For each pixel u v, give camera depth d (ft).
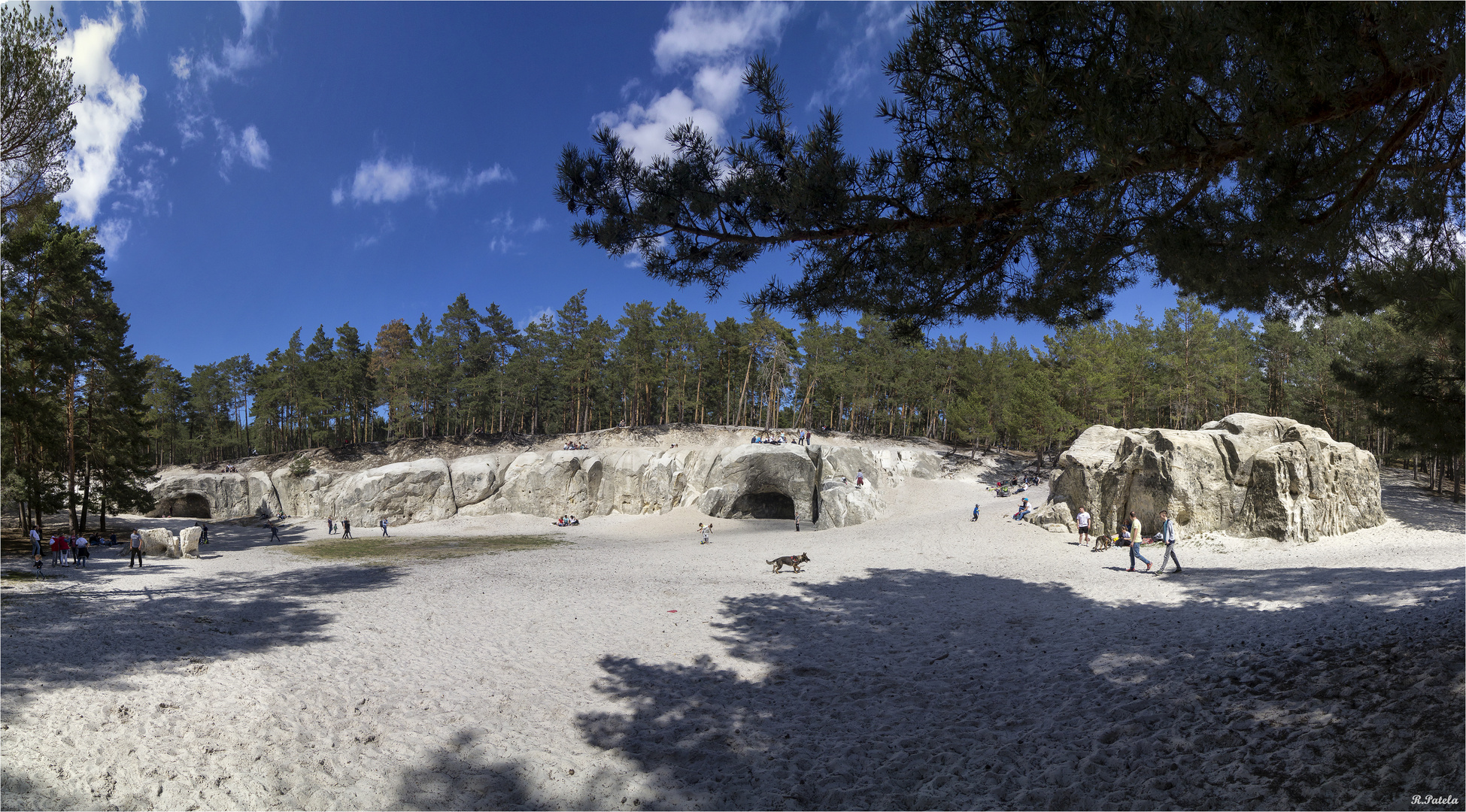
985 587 58.70
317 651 39.73
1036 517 93.97
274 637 43.75
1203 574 57.62
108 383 125.18
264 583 74.79
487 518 170.40
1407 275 15.84
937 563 74.90
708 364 234.79
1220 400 163.22
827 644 41.34
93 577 75.56
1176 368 163.73
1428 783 14.16
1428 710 17.67
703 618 50.42
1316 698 21.40
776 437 188.85
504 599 60.85
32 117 48.26
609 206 25.84
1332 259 22.93
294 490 189.78
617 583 69.97
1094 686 28.76
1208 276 25.21
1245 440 78.38
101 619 47.24
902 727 26.48
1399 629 28.12
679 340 220.43
